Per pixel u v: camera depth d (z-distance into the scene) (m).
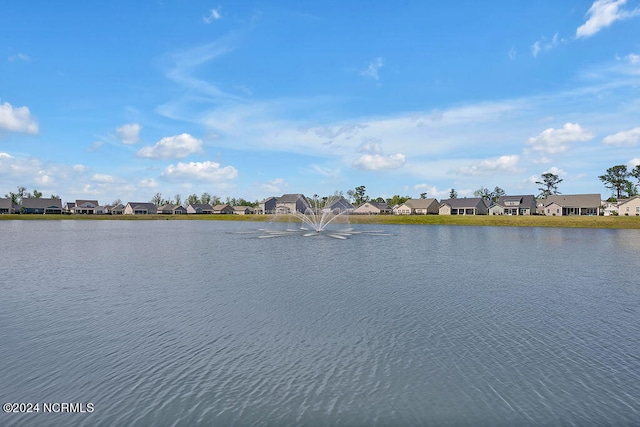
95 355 12.06
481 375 10.66
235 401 9.36
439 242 51.81
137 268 28.78
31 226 94.81
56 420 8.62
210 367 11.20
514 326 14.76
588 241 53.00
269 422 8.50
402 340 13.27
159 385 10.15
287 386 10.06
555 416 8.72
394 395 9.60
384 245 47.69
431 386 10.04
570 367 11.12
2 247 44.84
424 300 18.75
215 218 136.75
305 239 56.75
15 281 23.72
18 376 10.68
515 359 11.68
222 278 24.50
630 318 15.82
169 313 16.53
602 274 26.36
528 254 38.19
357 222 108.00
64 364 11.42
